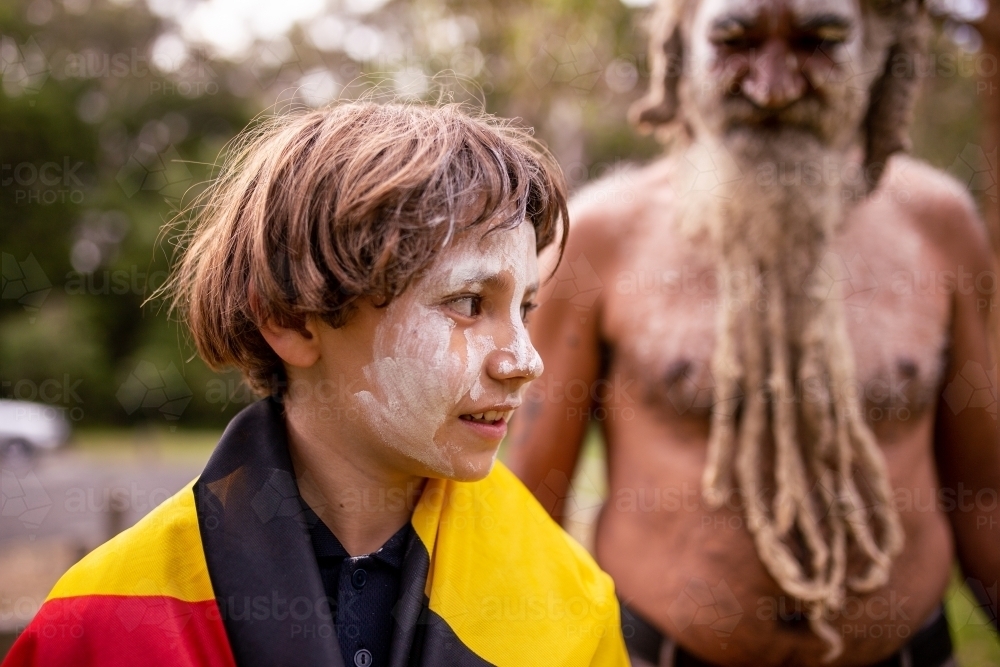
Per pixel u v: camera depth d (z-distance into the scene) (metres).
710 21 1.35
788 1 1.27
